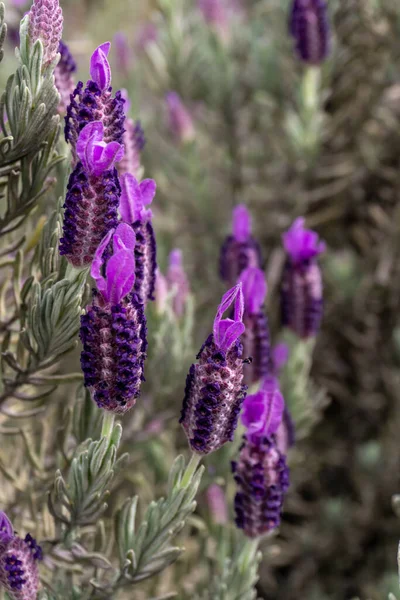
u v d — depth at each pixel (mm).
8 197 381
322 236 805
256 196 774
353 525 722
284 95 779
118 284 332
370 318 747
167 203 800
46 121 365
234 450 473
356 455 748
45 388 513
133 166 411
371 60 771
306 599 715
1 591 397
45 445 445
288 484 390
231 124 784
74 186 338
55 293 360
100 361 338
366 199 801
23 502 442
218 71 760
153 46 790
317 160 745
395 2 749
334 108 794
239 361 346
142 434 500
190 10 925
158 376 488
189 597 499
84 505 376
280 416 381
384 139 783
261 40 789
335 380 783
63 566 405
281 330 751
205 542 505
